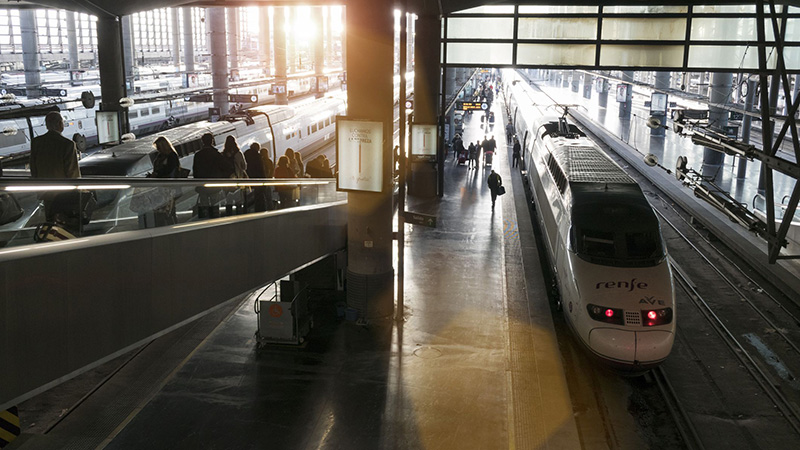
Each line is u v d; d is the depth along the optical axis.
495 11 22.73
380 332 12.77
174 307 7.09
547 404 10.12
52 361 5.24
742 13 20.83
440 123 25.48
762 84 12.39
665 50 21.44
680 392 11.33
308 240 11.98
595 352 11.16
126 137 20.95
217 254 8.13
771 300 15.66
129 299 6.24
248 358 11.52
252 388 10.43
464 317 13.63
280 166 14.14
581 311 11.58
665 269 12.16
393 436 9.15
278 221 10.30
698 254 19.45
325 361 11.45
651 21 21.34
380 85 13.23
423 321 13.40
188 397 10.09
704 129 15.52
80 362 5.57
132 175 17.38
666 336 10.97
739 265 18.22
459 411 9.85
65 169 7.38
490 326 13.16
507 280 16.11
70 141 7.47
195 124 24.34
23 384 4.96
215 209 8.84
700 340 13.52
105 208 6.41
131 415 9.54
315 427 9.34
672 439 9.91
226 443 8.88
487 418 9.67
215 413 9.64
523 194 26.97
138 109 38.69
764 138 12.28
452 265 17.22
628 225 12.79
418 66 24.72
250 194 9.91
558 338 13.40
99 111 21.25
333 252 13.84
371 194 12.77
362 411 9.80
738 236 19.80
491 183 23.03
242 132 26.38
